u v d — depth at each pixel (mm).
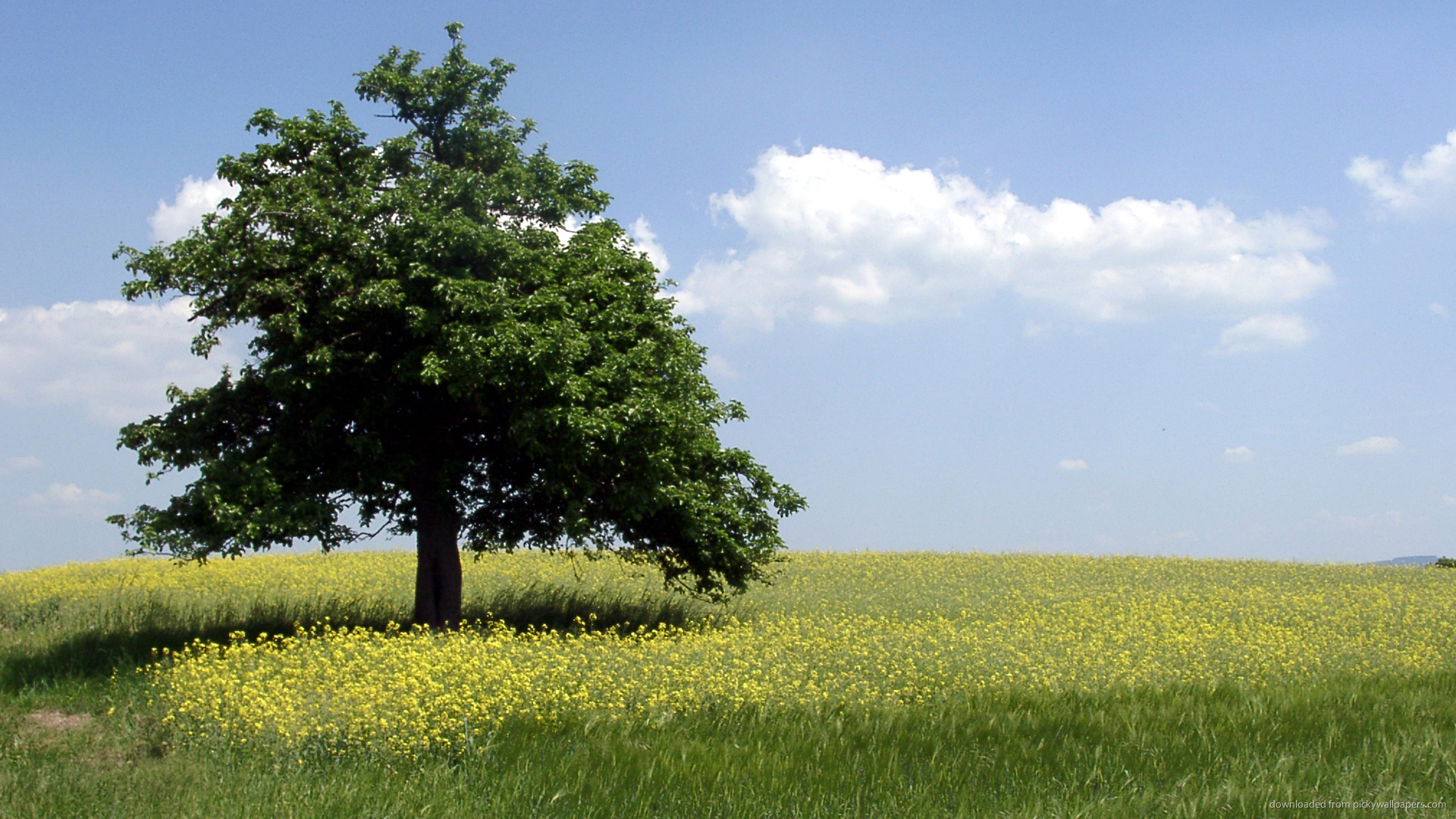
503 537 18031
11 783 8227
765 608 20609
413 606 19531
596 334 16234
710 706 11219
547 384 14977
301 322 15570
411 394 16406
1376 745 9844
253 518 14242
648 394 16219
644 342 17062
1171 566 31625
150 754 9695
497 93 17656
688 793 8141
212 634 16172
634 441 15953
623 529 17719
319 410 16016
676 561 18703
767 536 18234
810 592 23609
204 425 15930
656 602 20844
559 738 9789
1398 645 17172
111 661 14211
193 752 9234
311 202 15539
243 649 13344
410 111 17250
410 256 15562
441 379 14875
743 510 18500
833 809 7855
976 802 8086
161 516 14766
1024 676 13008
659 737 9844
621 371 16219
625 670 12289
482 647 13102
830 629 16500
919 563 31312
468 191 16141
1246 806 7863
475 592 22016
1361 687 12781
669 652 13461
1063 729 10484
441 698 10148
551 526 18047
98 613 17656
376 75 16875
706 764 8891
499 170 17156
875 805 7914
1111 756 9352
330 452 16297
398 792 7973
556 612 19109
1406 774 8875
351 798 7777
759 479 18703
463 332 14672
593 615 16453
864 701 11508
